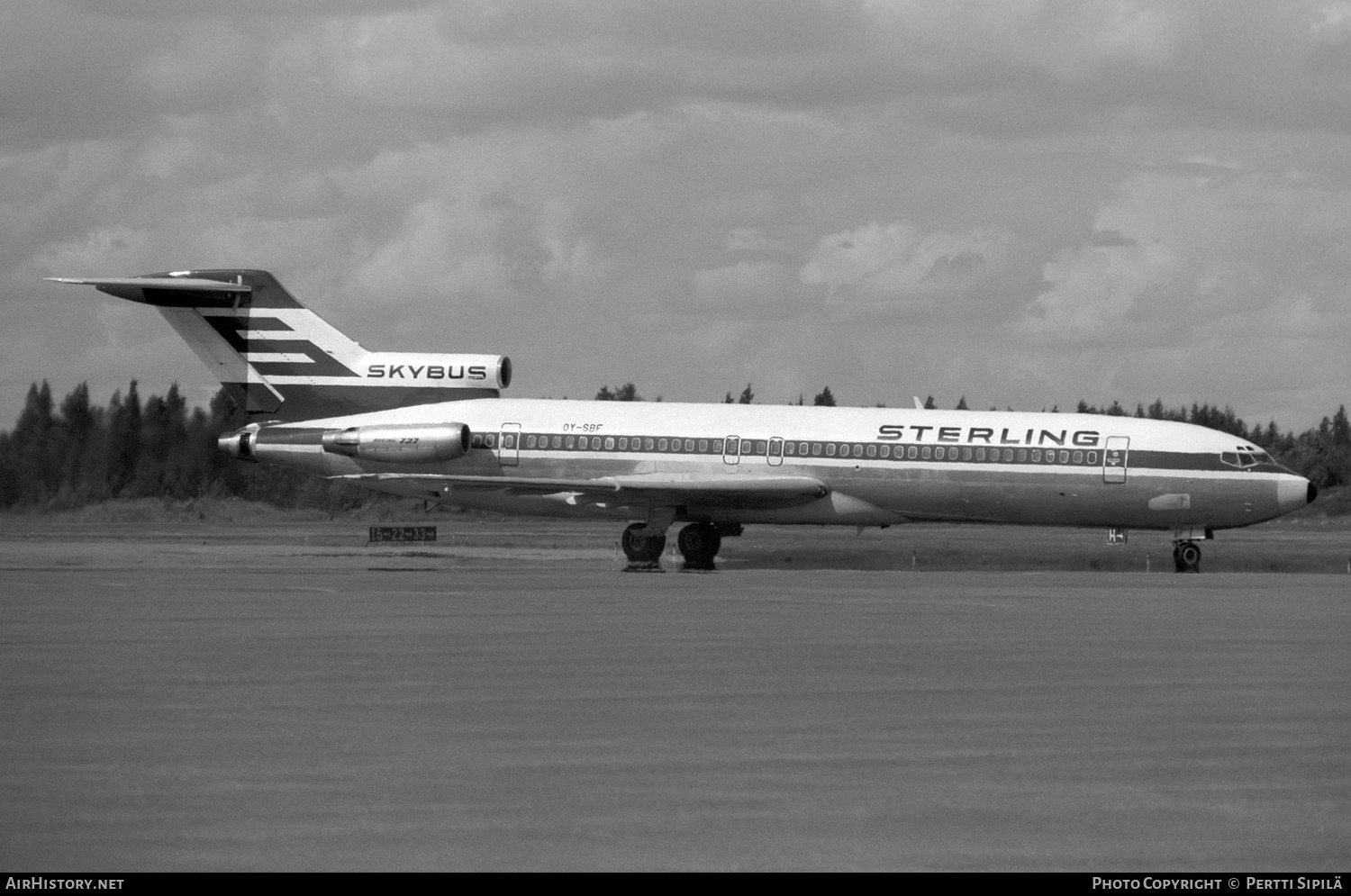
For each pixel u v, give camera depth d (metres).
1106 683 66.06
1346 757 50.22
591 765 48.56
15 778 46.44
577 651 76.69
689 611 99.56
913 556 180.12
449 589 118.38
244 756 49.66
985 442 151.38
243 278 166.75
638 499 152.75
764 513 156.38
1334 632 87.50
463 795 44.56
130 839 39.75
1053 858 38.56
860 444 153.25
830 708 59.38
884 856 38.59
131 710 58.16
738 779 46.75
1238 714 58.28
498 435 160.38
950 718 57.31
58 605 101.56
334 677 67.00
